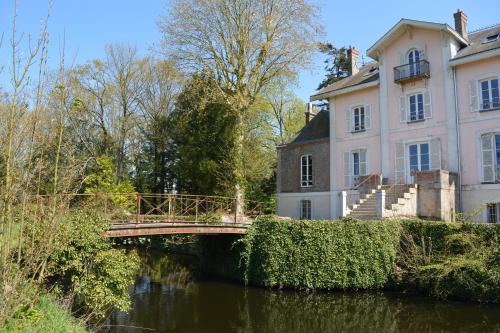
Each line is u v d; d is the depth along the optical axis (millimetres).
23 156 5168
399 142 19312
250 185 27562
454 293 12711
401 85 19422
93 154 26281
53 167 5949
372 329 10562
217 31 21203
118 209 14602
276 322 11359
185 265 20047
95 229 10086
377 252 14250
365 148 20672
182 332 10414
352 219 14586
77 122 24984
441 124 18047
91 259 9680
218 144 24469
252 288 15203
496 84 16719
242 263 15867
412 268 13773
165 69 28891
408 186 16984
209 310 12500
